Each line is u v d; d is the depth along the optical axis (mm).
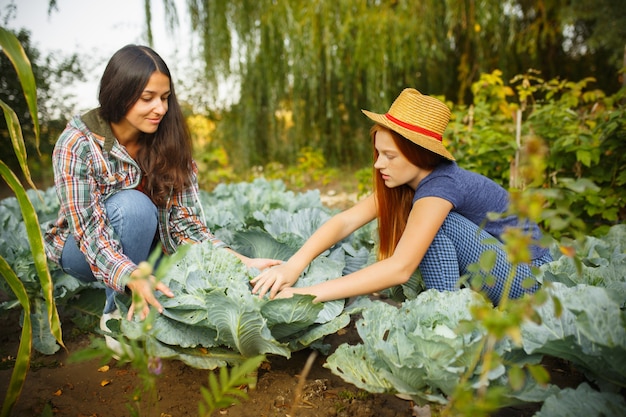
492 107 4598
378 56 8016
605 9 6109
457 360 1464
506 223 2172
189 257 1996
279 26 8227
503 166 4039
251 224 2984
